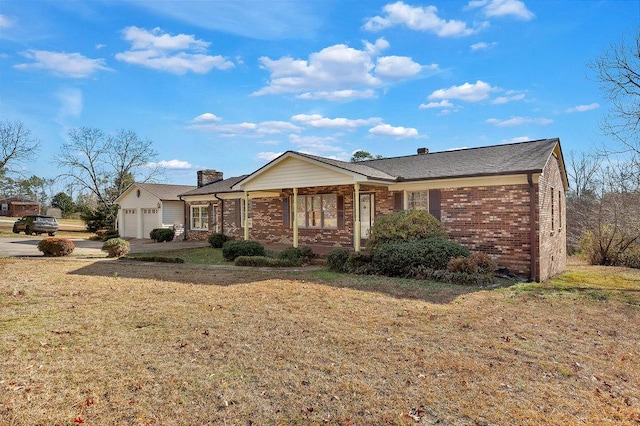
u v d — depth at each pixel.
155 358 4.90
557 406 3.79
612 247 19.12
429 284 9.86
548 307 7.84
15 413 3.53
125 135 38.19
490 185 12.10
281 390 4.07
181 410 3.65
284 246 18.14
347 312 7.11
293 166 15.21
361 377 4.38
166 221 27.61
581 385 4.28
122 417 3.51
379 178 13.15
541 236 11.57
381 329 6.12
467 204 12.58
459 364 4.77
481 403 3.82
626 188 18.89
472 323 6.50
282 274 11.52
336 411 3.65
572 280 12.26
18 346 5.23
